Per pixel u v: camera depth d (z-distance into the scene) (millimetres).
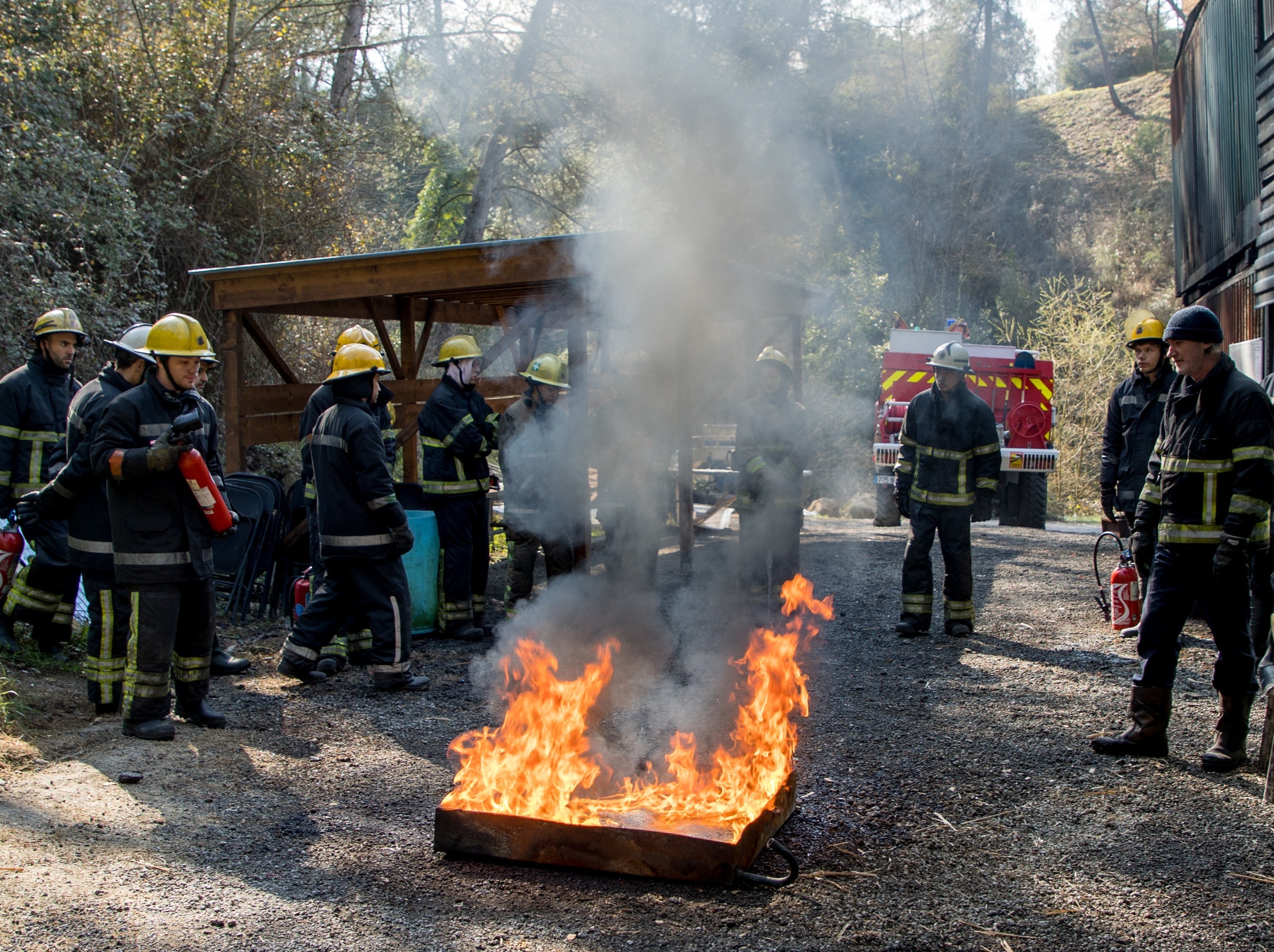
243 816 3635
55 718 4609
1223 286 9617
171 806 3668
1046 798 3961
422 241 18531
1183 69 11469
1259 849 3480
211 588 4637
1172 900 3115
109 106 11586
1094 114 38719
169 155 12070
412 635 6242
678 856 3154
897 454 12812
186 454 4316
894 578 9070
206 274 7660
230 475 7273
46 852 3154
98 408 4656
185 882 3051
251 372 12438
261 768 4172
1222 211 9422
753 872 3271
